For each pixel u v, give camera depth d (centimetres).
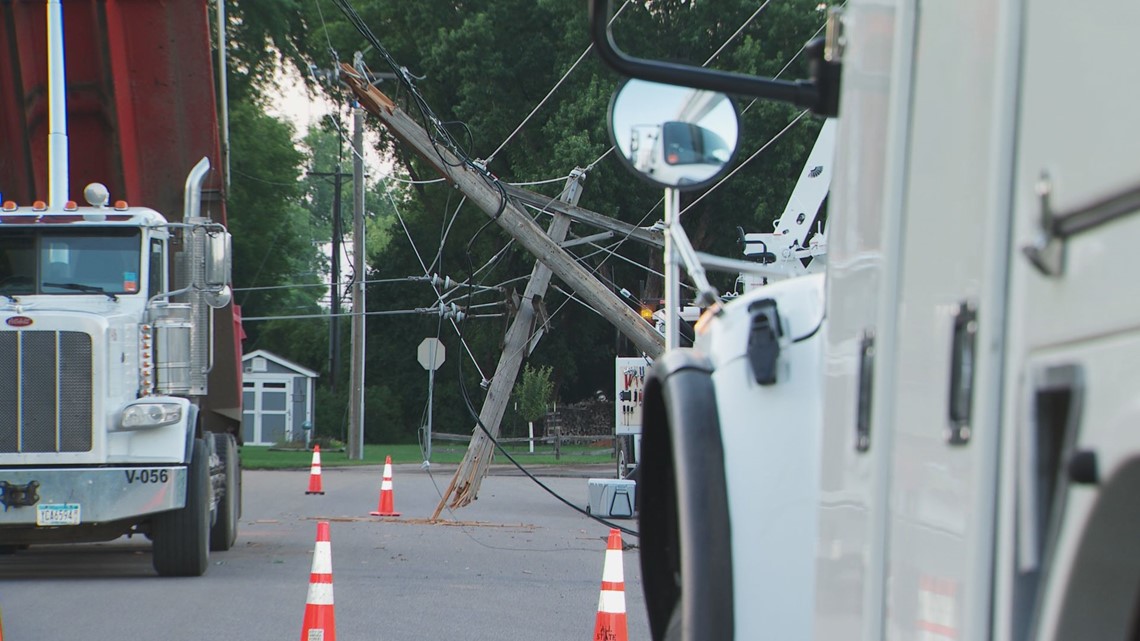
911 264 328
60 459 1772
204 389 1939
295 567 1967
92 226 1878
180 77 2058
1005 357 279
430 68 6291
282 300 9044
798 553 455
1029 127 276
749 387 493
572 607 1593
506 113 6034
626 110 523
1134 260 240
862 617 347
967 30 307
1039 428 265
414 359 8025
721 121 529
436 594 1683
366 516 2900
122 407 1798
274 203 8019
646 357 2719
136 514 1778
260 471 4988
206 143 2098
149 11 2016
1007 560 273
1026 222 274
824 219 1970
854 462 361
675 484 515
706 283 528
